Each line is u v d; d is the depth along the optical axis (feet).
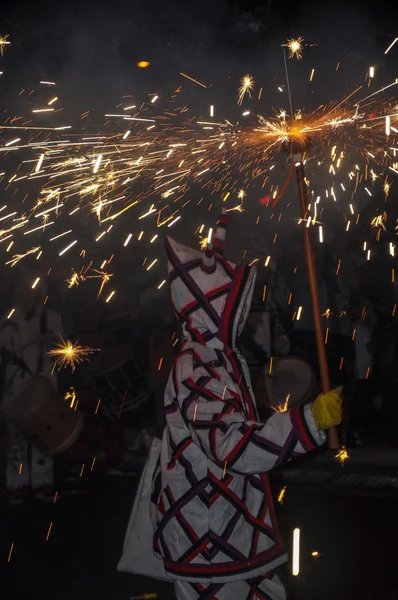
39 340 22.98
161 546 10.18
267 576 10.16
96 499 22.82
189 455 9.98
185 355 10.08
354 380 28.86
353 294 28.68
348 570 16.58
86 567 17.54
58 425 21.76
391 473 22.91
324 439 9.21
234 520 9.91
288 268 27.71
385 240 28.17
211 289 10.28
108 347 25.14
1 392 22.74
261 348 26.18
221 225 10.67
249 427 9.31
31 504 22.50
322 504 21.26
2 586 16.60
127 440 26.86
